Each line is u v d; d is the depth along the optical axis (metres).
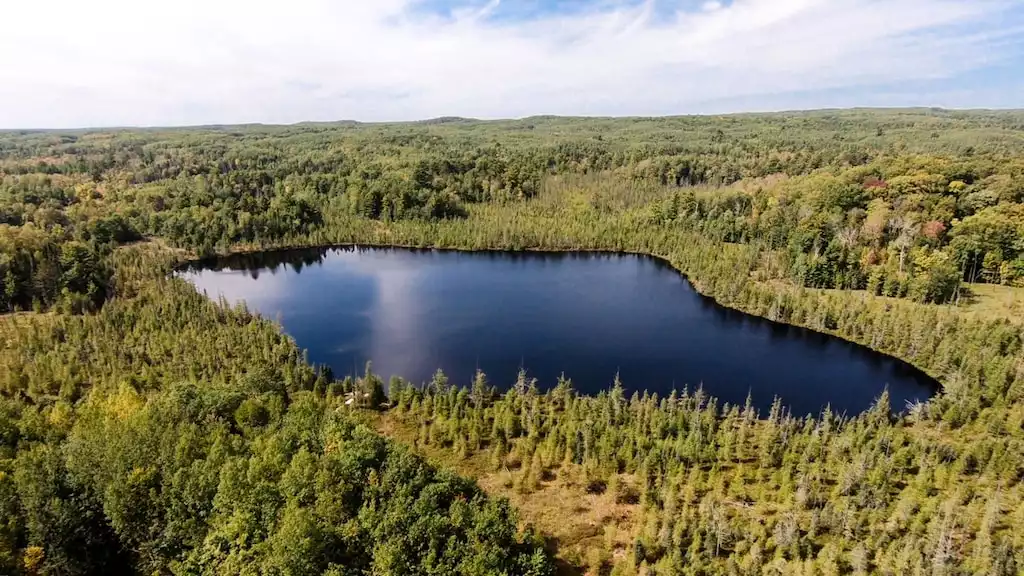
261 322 132.62
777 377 119.69
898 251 158.75
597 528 67.88
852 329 136.00
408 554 50.88
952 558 55.62
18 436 69.06
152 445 60.41
